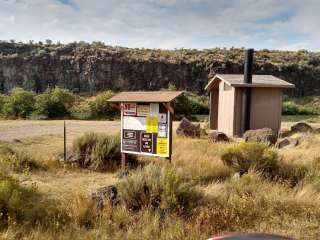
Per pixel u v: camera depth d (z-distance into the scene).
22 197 6.38
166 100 8.91
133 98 9.55
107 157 10.77
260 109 20.50
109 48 105.12
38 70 92.31
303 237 5.11
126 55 97.31
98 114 48.28
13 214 5.50
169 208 5.93
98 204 6.14
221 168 9.28
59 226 5.32
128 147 9.77
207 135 19.05
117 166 10.48
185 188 6.33
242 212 5.93
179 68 93.25
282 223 5.60
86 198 6.33
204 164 9.81
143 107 9.48
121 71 92.50
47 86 91.94
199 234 5.05
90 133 11.89
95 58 92.69
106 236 4.92
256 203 6.28
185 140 15.81
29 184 7.76
